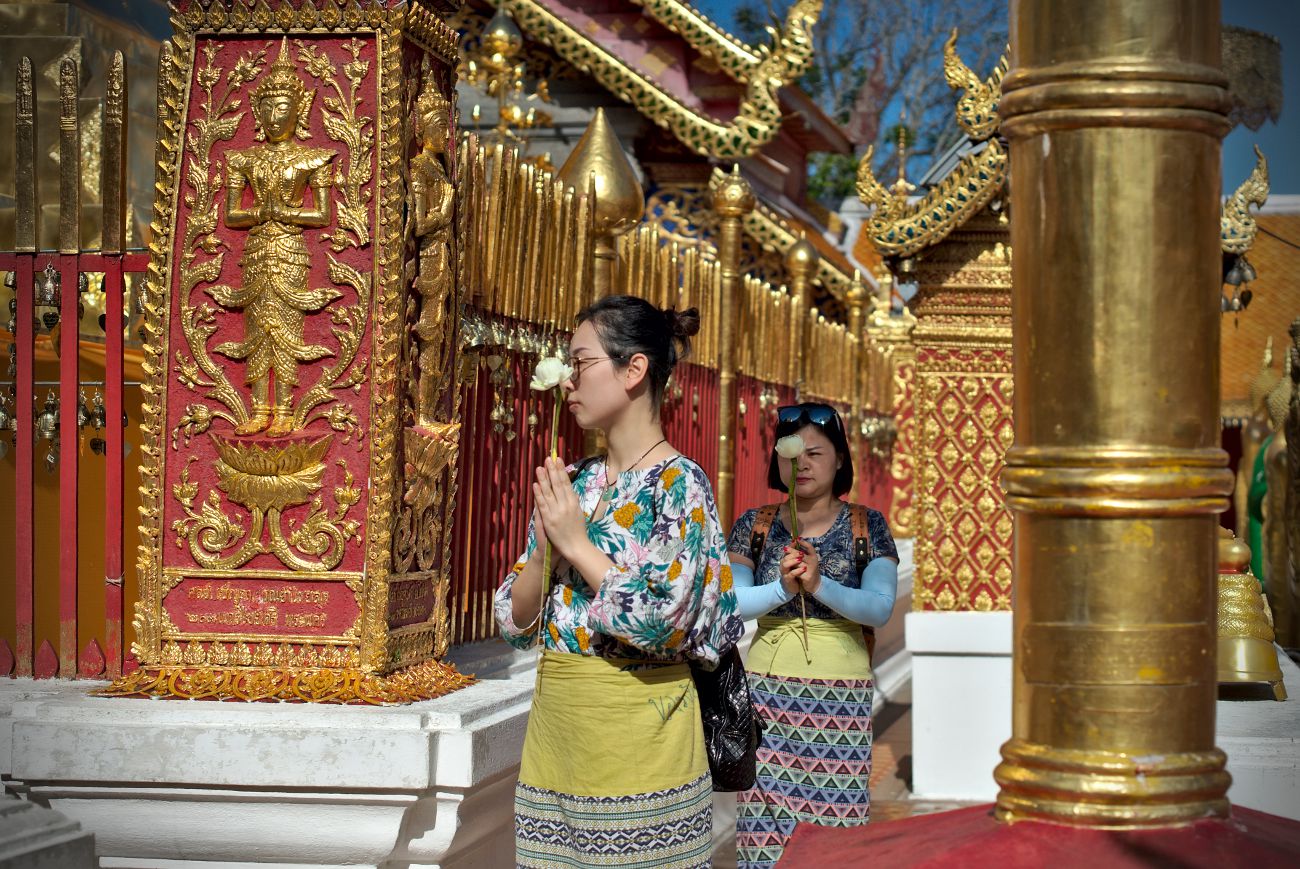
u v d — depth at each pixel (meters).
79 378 4.73
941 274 8.67
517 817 3.35
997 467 8.64
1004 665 8.44
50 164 5.54
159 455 4.23
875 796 8.48
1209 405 1.92
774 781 4.80
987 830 1.90
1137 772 1.86
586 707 3.22
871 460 15.33
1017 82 1.96
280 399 4.19
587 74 15.52
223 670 4.14
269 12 4.18
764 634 4.91
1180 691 1.89
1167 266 1.88
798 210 19.03
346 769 3.77
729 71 15.01
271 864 3.88
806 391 11.74
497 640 5.57
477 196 5.15
